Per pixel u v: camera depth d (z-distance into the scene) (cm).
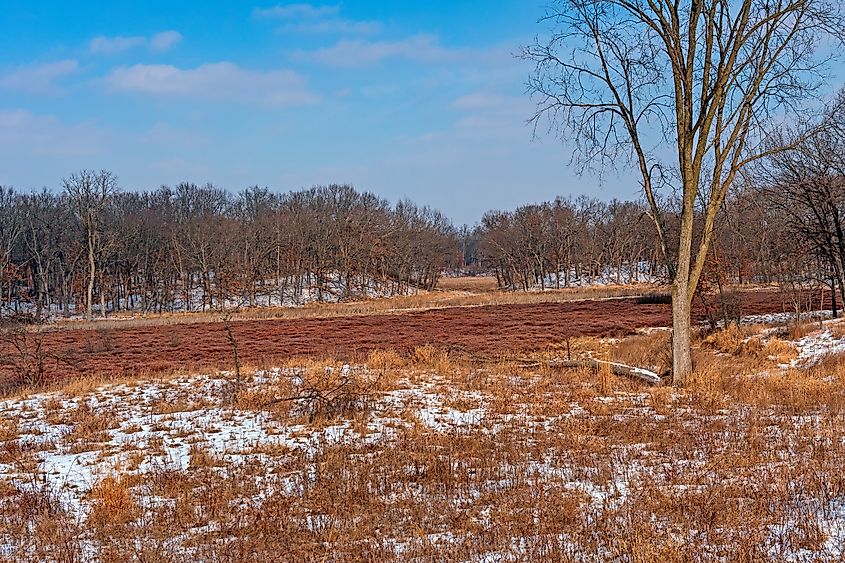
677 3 1603
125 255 7538
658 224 1744
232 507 828
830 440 1001
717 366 1916
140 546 712
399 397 1564
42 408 1578
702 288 2894
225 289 7688
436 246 10506
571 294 7050
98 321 5447
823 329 2384
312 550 683
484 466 959
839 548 598
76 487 938
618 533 674
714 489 792
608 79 1730
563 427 1176
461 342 3466
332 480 911
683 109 1659
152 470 1006
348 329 4309
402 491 861
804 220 2817
